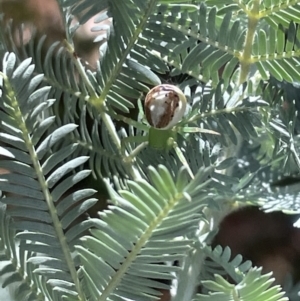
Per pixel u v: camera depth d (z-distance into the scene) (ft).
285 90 0.62
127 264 0.48
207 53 0.56
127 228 0.46
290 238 1.02
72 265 0.50
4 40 0.57
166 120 0.51
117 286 0.49
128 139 0.56
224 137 0.55
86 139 0.59
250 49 0.55
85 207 0.49
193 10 0.54
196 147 0.55
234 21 0.57
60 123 0.59
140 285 0.49
